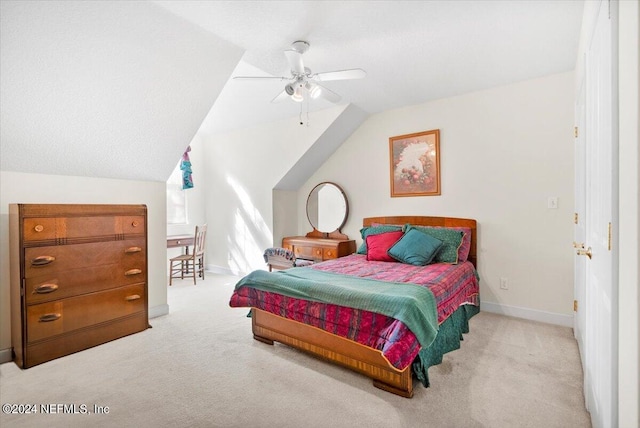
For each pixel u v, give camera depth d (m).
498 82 3.24
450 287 2.48
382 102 3.85
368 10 2.06
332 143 4.48
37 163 2.50
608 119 1.19
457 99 3.60
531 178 3.17
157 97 2.60
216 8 2.04
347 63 2.83
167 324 3.08
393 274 2.67
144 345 2.60
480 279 3.46
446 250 3.21
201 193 5.76
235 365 2.25
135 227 2.87
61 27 1.89
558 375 2.09
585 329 1.89
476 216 3.49
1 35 1.79
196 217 5.70
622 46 0.98
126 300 2.79
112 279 2.69
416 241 3.23
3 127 2.17
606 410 1.22
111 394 1.90
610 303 1.11
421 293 2.07
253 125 4.96
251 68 3.18
